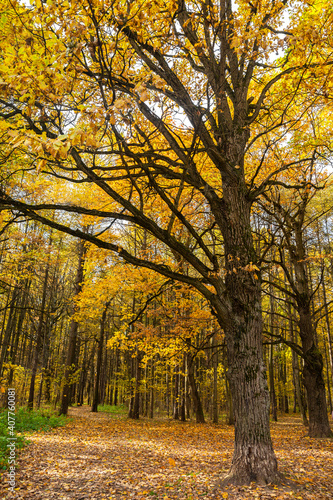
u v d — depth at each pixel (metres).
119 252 4.98
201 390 23.08
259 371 4.95
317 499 4.05
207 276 5.23
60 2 3.35
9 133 2.25
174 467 6.09
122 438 9.62
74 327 15.54
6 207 4.39
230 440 9.82
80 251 16.31
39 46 3.41
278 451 7.63
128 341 12.69
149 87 4.63
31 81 2.97
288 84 6.75
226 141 5.89
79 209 4.66
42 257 12.47
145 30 4.59
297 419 20.33
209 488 4.59
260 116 7.45
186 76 6.38
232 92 6.25
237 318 5.16
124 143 4.21
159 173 5.67
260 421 4.77
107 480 5.25
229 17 5.42
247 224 5.62
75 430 10.73
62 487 4.88
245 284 5.25
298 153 9.41
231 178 5.67
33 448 7.21
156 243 12.17
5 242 11.28
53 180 9.60
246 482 4.50
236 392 4.98
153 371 19.88
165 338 11.93
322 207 14.25
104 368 30.69
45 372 17.14
